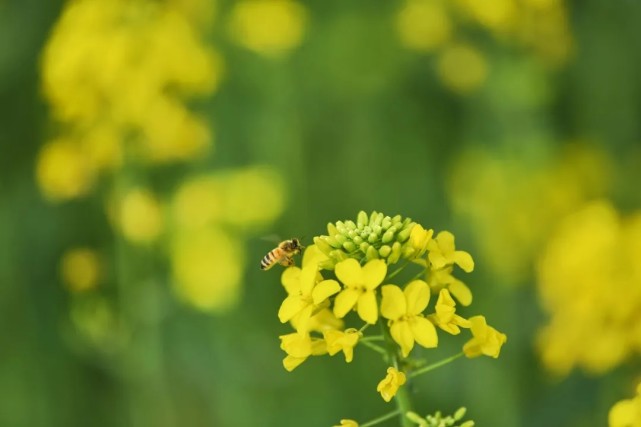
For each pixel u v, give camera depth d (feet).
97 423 3.81
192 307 3.65
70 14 3.67
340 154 4.26
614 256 3.22
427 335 2.35
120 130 3.57
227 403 3.67
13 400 3.81
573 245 3.27
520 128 4.17
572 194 4.19
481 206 4.07
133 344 3.53
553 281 3.31
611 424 2.49
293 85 4.22
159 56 3.61
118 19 3.65
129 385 3.66
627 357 3.27
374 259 2.37
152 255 3.57
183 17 3.87
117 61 3.56
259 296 3.84
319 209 4.13
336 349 2.37
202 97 4.11
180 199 3.69
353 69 4.31
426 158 4.28
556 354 3.26
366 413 3.71
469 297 2.41
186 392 3.67
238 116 4.18
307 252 2.44
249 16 4.22
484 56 4.20
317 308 2.40
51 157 3.60
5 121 4.07
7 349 3.84
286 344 2.39
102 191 3.94
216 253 3.68
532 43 4.21
